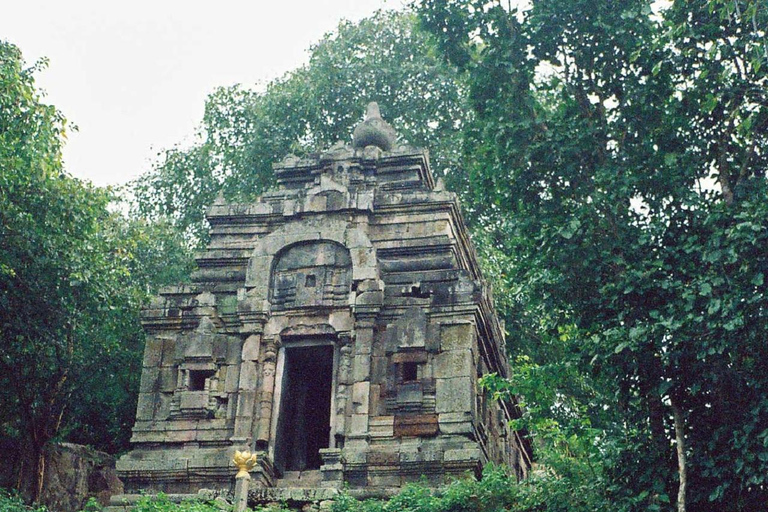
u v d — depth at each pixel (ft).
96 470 106.73
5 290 92.38
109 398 114.93
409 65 134.10
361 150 95.14
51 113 97.30
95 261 99.66
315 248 87.97
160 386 85.15
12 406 100.01
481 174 74.49
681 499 60.75
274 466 81.10
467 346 81.87
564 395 89.81
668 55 71.10
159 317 87.61
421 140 132.67
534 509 68.64
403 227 88.94
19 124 94.17
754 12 61.31
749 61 67.36
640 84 71.97
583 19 73.41
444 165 130.82
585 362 68.18
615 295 66.23
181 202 140.36
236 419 82.28
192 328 87.04
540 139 72.43
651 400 66.49
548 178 72.79
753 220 61.52
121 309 105.91
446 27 75.87
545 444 95.35
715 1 62.80
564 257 68.44
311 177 95.66
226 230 91.45
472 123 75.10
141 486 81.15
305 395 90.79
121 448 117.60
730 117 66.95
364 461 78.48
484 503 69.77
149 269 129.08
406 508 70.44
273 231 90.17
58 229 95.91
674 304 63.72
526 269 71.82
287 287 86.79
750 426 61.36
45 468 101.35
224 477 80.12
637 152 70.38
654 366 64.85
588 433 75.00
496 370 93.09
